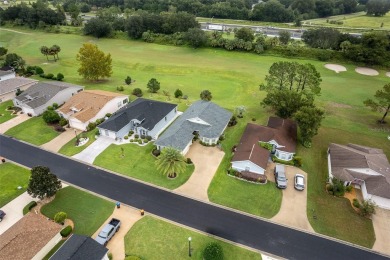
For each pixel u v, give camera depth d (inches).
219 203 1632.6
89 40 5064.0
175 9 6594.5
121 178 1815.9
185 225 1491.1
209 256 1237.1
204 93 2711.6
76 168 1900.8
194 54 4313.5
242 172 1825.8
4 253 1234.6
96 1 7716.5
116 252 1337.4
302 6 6752.0
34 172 1541.6
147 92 2999.5
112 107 2568.9
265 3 6545.3
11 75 3223.4
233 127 2365.9
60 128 2322.8
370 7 6688.0
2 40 5044.3
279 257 1338.6
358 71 3661.4
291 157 1977.1
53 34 5423.2
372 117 2581.2
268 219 1535.4
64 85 2854.3
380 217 1557.6
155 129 2240.4
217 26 5600.4
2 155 2030.0
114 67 3806.6
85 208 1583.4
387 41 3757.4
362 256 1353.3
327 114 2623.0
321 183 1795.0
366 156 1823.3
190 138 2094.0
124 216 1537.9
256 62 3964.1
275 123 2265.0
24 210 1565.0
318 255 1353.3
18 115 2549.2
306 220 1533.0
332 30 4151.1
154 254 1333.7
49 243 1332.4
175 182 1780.3
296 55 4136.3
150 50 4515.3
